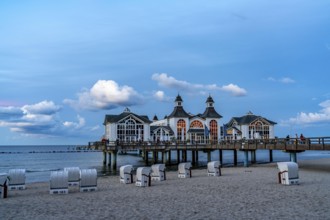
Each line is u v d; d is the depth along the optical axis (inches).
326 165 1450.5
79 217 470.3
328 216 441.1
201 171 1296.8
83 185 745.0
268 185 769.6
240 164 1967.3
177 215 466.9
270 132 2763.3
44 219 462.0
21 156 4284.0
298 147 1190.9
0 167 2292.1
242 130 2714.1
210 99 2819.9
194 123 2709.2
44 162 2834.6
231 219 437.1
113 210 514.0
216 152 5167.3
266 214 460.8
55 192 713.6
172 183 868.0
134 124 2423.7
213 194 653.9
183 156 2394.2
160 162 2276.1
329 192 644.7
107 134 2534.5
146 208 523.2
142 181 814.5
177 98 2728.8
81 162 2753.4
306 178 896.3
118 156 3513.8
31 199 641.0
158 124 2910.9
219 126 2748.5
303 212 467.2
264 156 3472.0
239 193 657.0
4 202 608.1
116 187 810.8
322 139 1087.6
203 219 438.9
